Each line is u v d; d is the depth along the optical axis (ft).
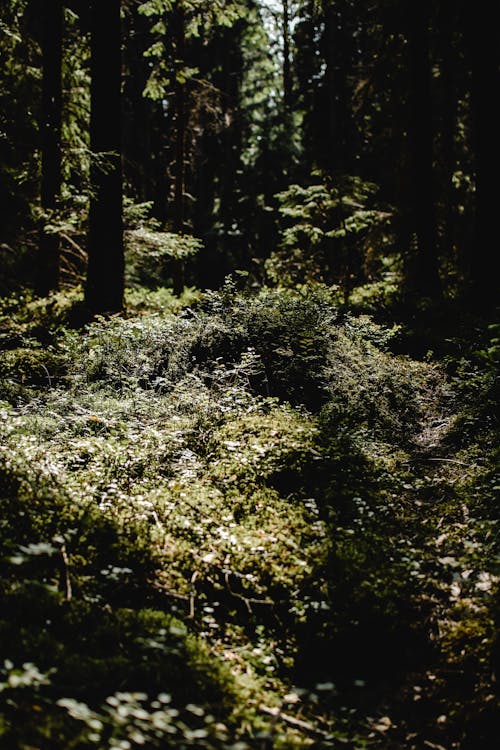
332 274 60.23
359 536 18.86
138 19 85.30
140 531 16.93
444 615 15.58
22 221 46.21
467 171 63.98
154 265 69.97
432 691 13.65
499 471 23.00
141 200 78.89
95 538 16.10
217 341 33.12
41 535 15.56
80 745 9.42
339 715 13.33
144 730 10.32
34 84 51.47
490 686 13.20
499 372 29.27
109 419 25.48
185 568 16.08
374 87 61.52
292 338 33.04
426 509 21.56
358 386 29.35
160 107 108.99
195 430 24.45
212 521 18.42
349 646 14.99
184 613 14.75
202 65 103.71
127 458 21.76
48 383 31.68
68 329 39.29
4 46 48.91
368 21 65.57
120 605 14.46
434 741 12.55
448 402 29.86
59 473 19.52
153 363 32.07
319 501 20.63
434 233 52.85
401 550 18.17
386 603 15.76
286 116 103.55
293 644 15.06
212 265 95.61
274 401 28.43
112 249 42.22
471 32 45.24
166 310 42.80
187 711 11.42
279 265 60.90
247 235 101.19
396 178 63.21
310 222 58.34
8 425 22.38
